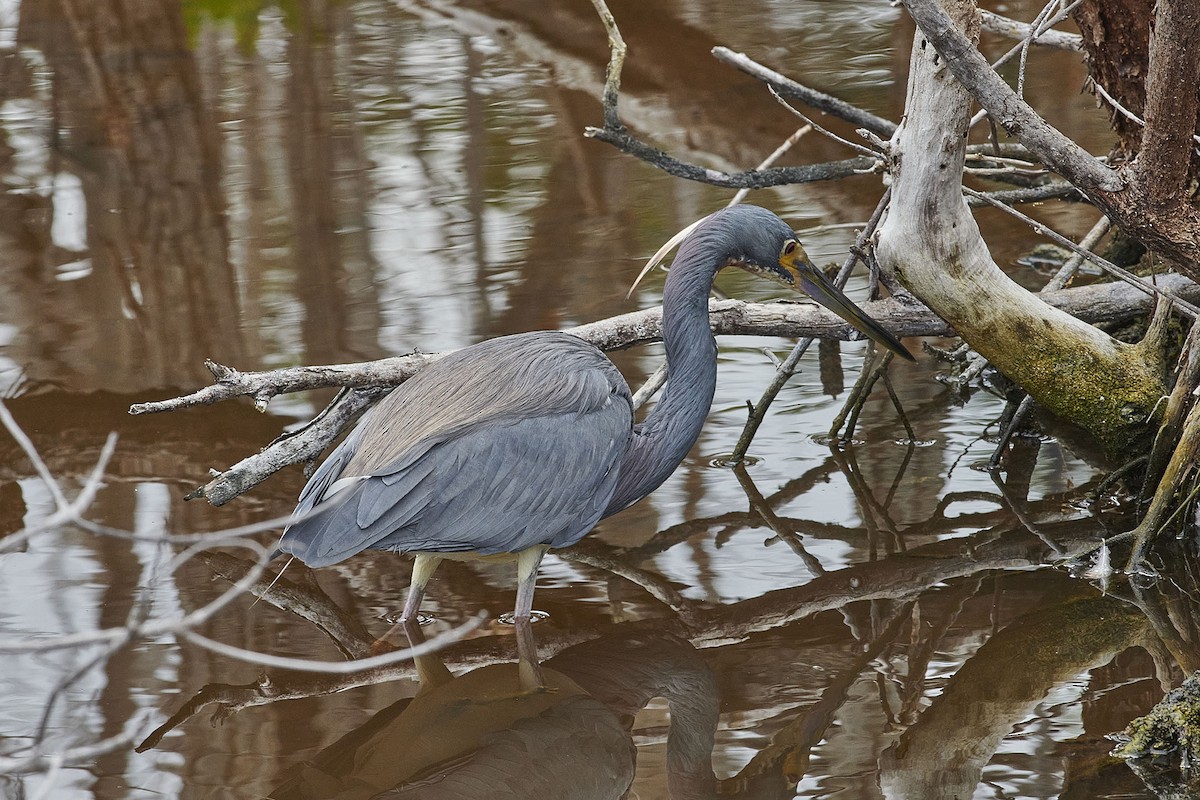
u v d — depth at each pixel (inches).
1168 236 368.5
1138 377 436.5
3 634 353.4
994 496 448.8
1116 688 328.8
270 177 744.3
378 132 805.9
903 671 342.3
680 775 300.7
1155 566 397.4
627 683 343.0
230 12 951.6
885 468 471.8
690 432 407.8
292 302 591.8
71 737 310.8
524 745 316.2
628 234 660.7
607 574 402.9
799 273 421.7
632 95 858.1
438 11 1041.5
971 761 298.2
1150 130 353.1
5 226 681.0
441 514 353.1
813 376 550.9
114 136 808.3
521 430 361.1
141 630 204.8
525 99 860.6
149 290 607.5
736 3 1051.3
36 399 510.0
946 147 403.9
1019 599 379.2
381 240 658.2
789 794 289.3
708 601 384.5
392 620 377.4
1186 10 327.3
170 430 492.4
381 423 370.3
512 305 579.2
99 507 434.9
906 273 424.2
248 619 374.9
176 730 317.1
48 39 1007.0
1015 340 430.0
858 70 878.4
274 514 433.7
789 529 428.5
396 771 304.0
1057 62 853.8
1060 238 406.9
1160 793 280.1
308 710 330.6
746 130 800.9
